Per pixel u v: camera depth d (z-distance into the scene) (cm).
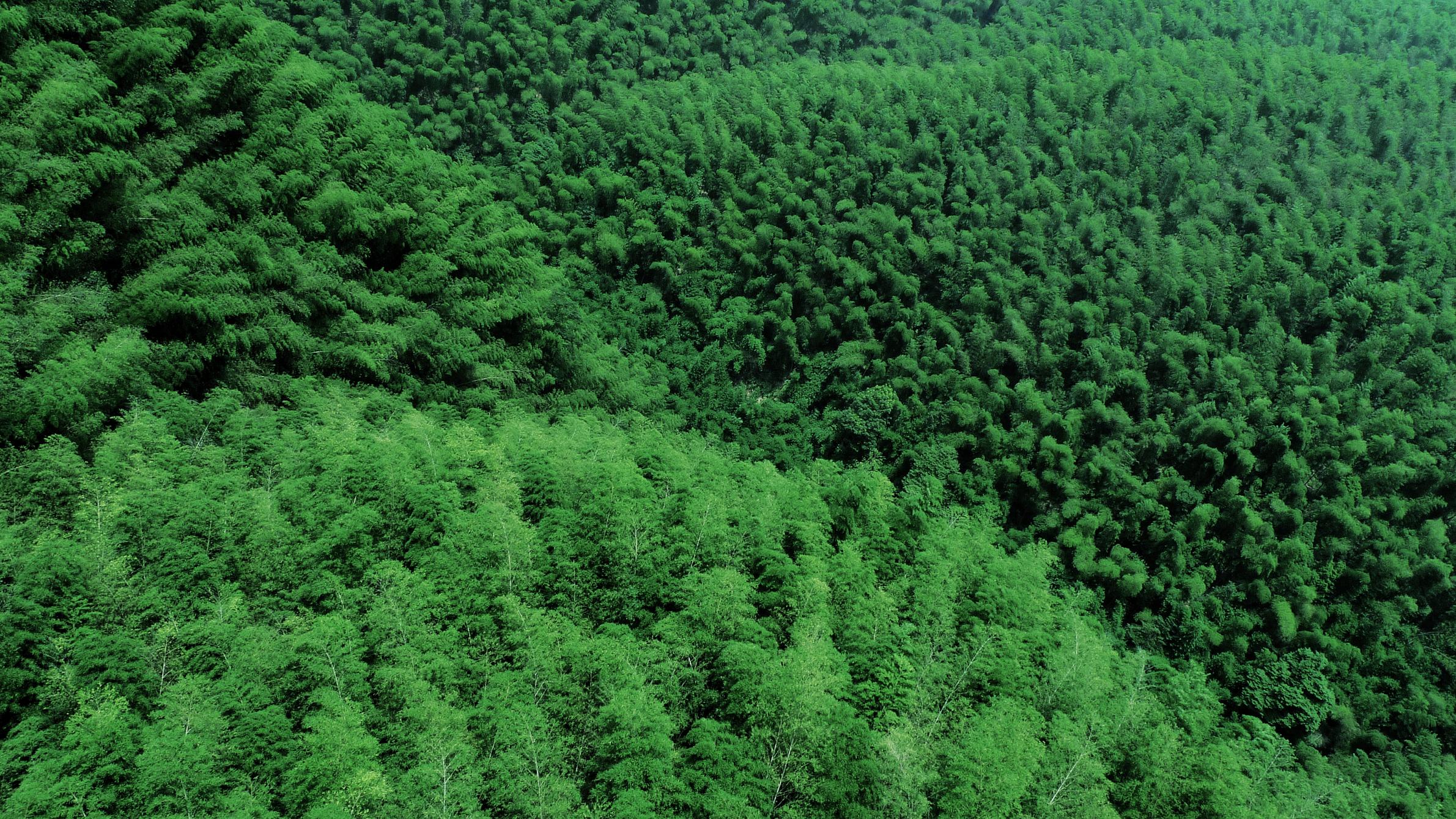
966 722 2747
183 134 4022
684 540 3036
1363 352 5369
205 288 3638
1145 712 3203
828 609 2980
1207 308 5675
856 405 5516
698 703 2600
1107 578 4806
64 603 2298
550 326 5062
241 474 2933
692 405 5503
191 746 2041
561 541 2922
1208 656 4519
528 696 2419
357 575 2684
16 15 3628
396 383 4222
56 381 2911
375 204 4538
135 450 2869
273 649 2350
